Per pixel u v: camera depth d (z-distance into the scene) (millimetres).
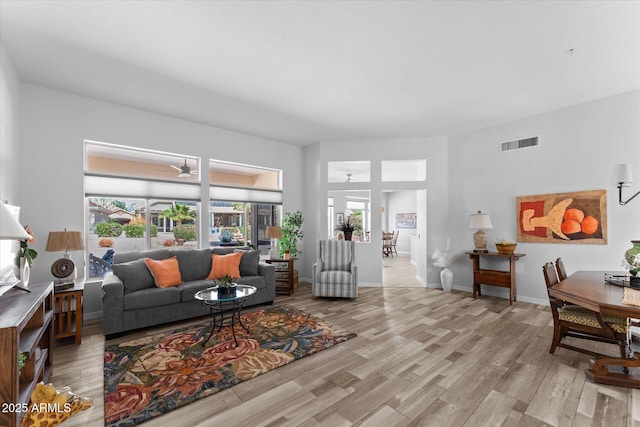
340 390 2172
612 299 2080
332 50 2764
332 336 3174
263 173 7230
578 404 1988
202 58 2898
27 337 1909
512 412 1909
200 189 4863
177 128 4594
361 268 5832
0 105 2635
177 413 1918
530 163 4535
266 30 2465
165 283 3688
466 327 3461
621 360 2230
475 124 4930
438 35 2535
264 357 2684
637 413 1886
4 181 2768
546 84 3484
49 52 2779
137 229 5977
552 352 2727
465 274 5348
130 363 2580
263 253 6828
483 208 5082
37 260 3463
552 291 2559
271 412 1926
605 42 2631
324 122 4828
